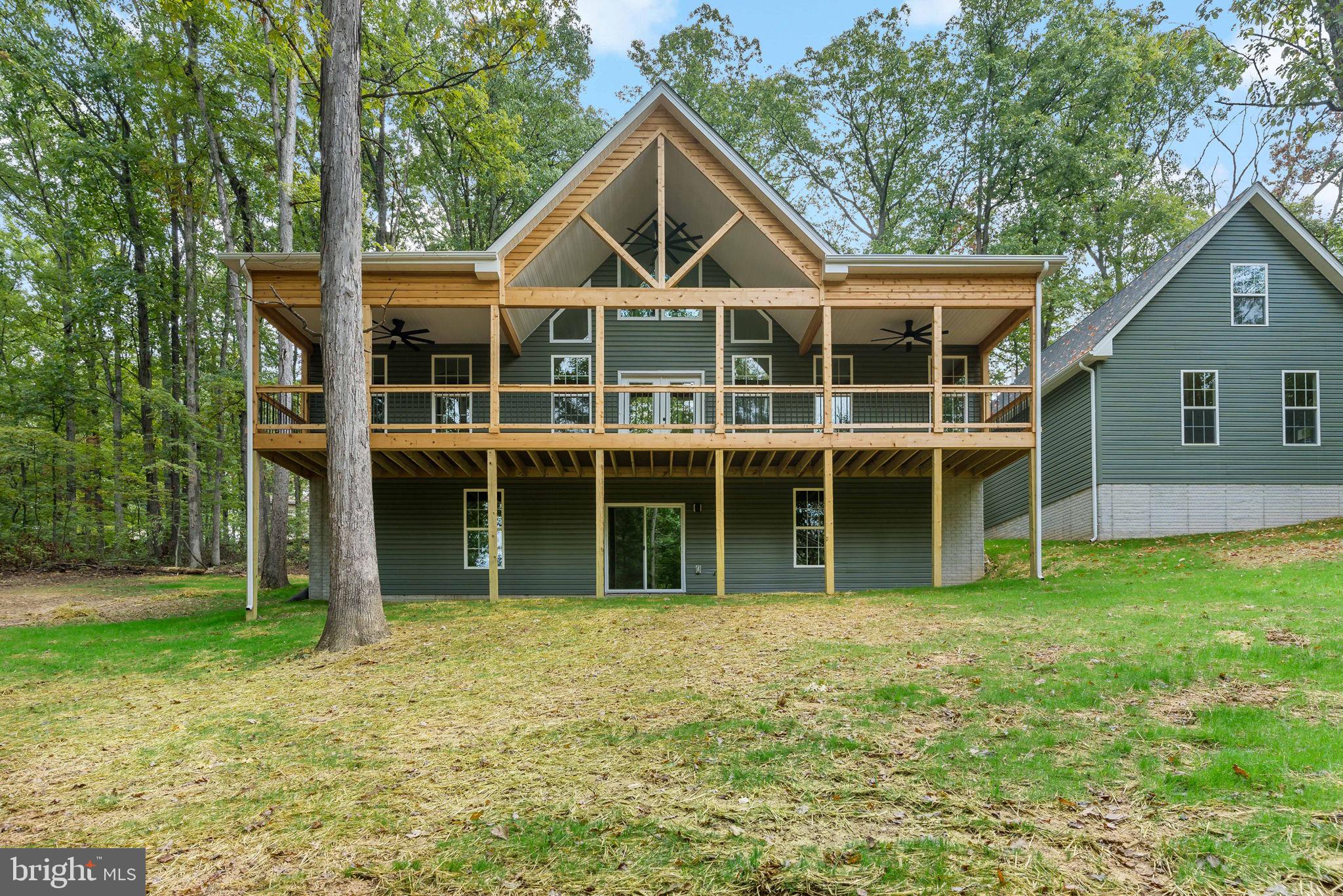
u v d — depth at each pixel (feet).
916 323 46.47
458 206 79.56
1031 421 40.88
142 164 62.85
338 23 28.71
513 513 48.55
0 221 77.10
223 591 54.65
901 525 49.11
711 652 23.41
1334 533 41.50
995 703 16.34
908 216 83.76
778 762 13.66
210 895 10.15
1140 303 49.08
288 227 52.24
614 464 45.29
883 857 10.12
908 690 17.58
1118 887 9.16
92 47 69.97
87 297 69.77
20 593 52.90
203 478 81.56
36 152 77.10
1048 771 12.53
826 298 40.50
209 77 61.67
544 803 12.51
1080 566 42.19
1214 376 49.75
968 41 78.64
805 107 85.10
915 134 83.05
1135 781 11.94
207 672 25.05
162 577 66.39
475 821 11.96
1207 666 18.10
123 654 29.19
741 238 45.24
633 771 13.71
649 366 49.19
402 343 47.83
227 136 63.77
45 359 75.56
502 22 33.37
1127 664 18.66
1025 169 78.23
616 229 49.32
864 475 48.80
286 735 17.26
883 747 14.15
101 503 77.92
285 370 53.83
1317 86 47.09
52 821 12.89
